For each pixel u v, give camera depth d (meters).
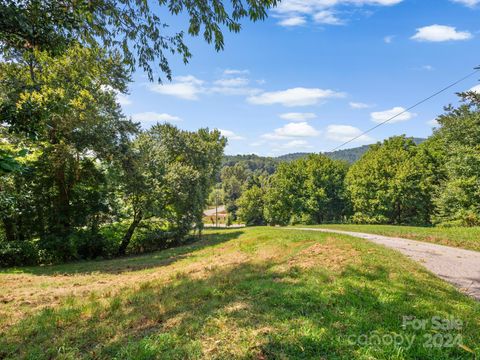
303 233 16.73
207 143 32.47
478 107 29.06
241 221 77.69
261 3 4.08
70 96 12.34
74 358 3.75
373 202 40.84
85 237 18.52
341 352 3.49
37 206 18.39
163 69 5.20
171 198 23.03
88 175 19.62
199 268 9.55
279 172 51.25
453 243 13.61
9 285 9.25
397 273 6.94
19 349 4.12
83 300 6.57
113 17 4.72
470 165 28.52
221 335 3.96
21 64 9.44
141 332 4.33
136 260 15.98
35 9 3.96
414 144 44.94
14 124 3.94
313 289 5.65
